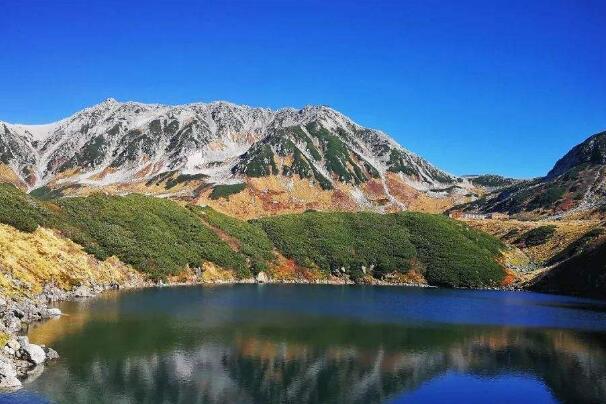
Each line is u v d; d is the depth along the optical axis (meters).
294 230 149.00
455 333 66.44
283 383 44.62
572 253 137.50
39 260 81.06
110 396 39.22
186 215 133.00
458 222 167.62
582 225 164.25
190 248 119.44
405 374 48.28
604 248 120.62
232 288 107.69
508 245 162.12
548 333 67.56
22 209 91.31
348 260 137.62
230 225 139.88
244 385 43.69
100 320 64.62
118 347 52.19
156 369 46.28
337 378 46.53
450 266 136.88
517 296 111.62
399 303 94.50
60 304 73.88
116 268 97.81
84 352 49.59
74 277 84.94
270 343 57.78
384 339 61.88
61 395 38.44
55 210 102.62
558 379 47.69
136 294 89.38
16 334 53.53
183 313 73.44
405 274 135.75
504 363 52.53
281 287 115.44
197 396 40.62
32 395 37.91
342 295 104.44
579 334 67.06
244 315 74.62
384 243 147.50
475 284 130.50
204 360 49.91
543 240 159.38
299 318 73.94
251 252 130.25
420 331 67.25
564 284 120.56
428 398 42.50
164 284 103.62
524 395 43.53
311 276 131.50
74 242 94.00
